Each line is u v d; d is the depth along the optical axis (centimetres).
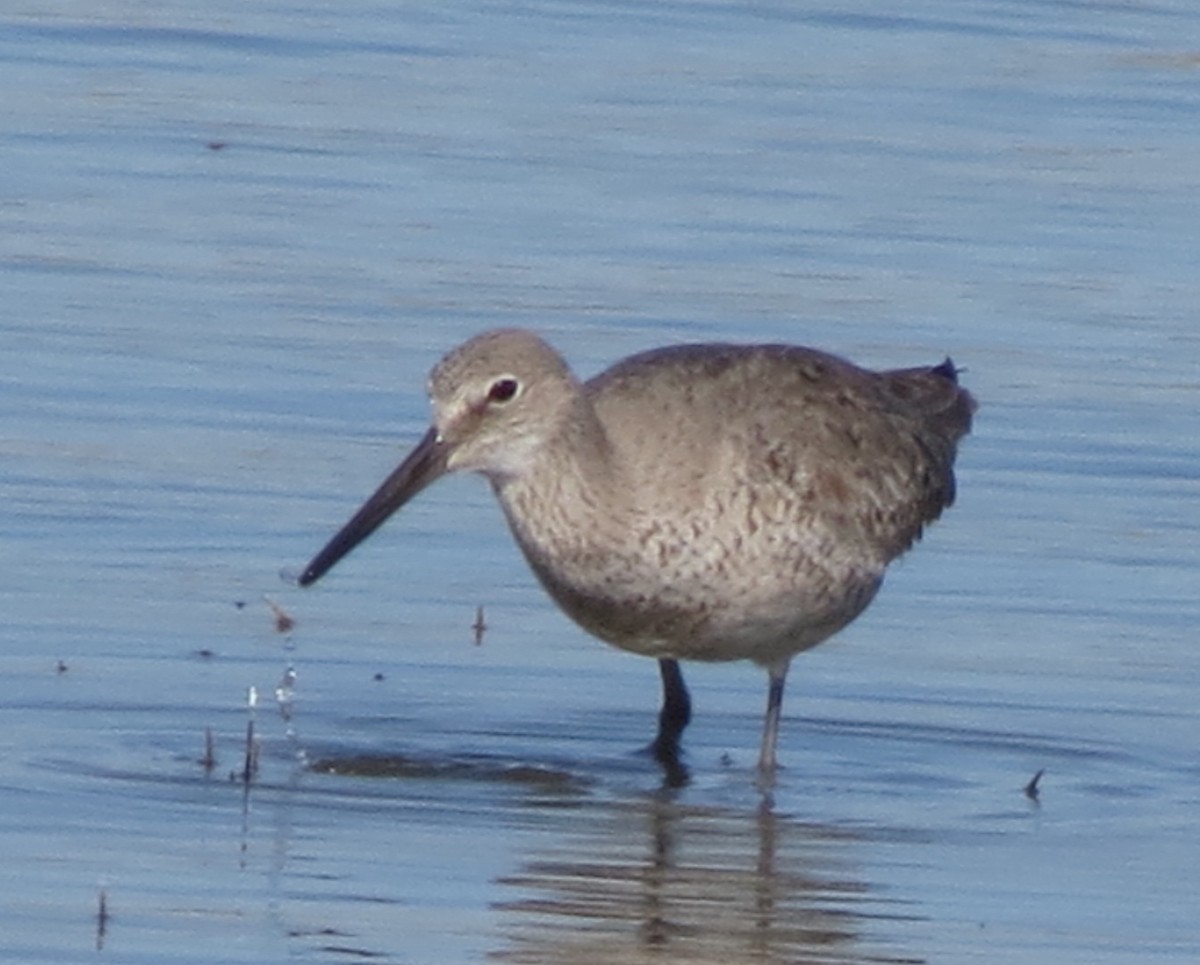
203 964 1188
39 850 1305
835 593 1532
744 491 1486
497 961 1213
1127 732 1541
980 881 1330
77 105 2384
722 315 2042
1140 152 2445
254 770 1426
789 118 2473
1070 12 2839
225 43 2570
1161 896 1316
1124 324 2088
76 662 1537
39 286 2028
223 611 1614
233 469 1786
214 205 2198
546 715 1541
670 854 1355
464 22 2691
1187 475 1870
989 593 1703
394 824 1375
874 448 1559
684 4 2788
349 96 2455
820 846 1373
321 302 2036
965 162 2395
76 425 1828
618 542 1478
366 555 1706
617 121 2438
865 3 2828
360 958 1205
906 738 1534
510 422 1472
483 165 2316
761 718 1565
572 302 2052
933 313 2078
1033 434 1916
